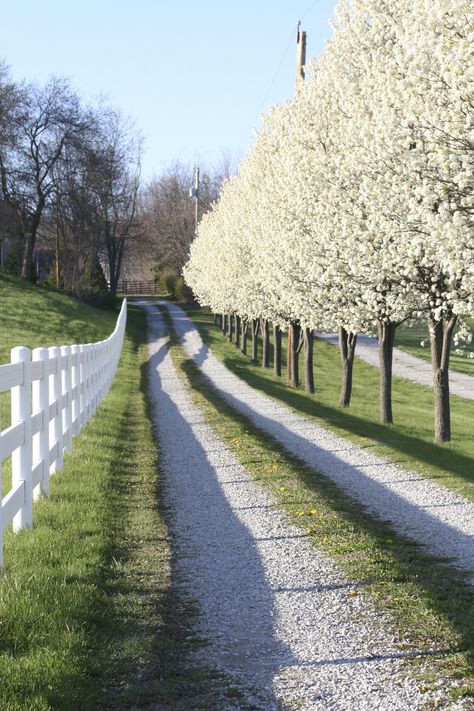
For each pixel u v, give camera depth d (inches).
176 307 3833.7
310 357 1267.2
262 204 1189.1
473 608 232.7
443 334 726.5
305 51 1131.9
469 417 1132.5
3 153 2498.8
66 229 2893.7
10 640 186.7
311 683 181.8
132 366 1534.2
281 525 353.4
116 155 3174.2
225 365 1691.7
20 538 281.1
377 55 693.9
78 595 222.5
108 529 322.7
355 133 706.8
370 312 804.6
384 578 268.5
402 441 668.7
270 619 229.0
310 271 836.6
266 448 600.1
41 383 357.1
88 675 178.4
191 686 181.0
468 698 169.2
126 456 543.8
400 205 562.9
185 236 4466.0
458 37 475.5
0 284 2271.2
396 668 188.4
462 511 389.7
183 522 358.6
